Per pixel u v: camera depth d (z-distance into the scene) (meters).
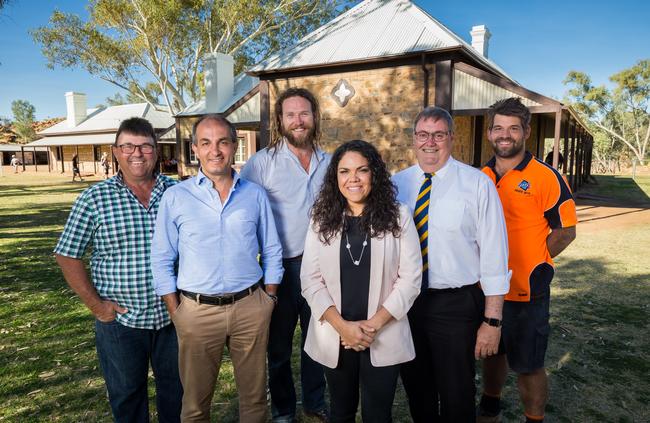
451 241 2.35
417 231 2.41
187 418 2.46
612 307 5.04
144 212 2.37
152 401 3.25
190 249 2.34
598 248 8.04
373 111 12.50
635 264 6.89
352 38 13.24
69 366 3.74
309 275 2.35
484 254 2.33
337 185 2.27
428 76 11.69
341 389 2.31
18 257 7.60
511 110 2.55
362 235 2.21
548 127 21.30
